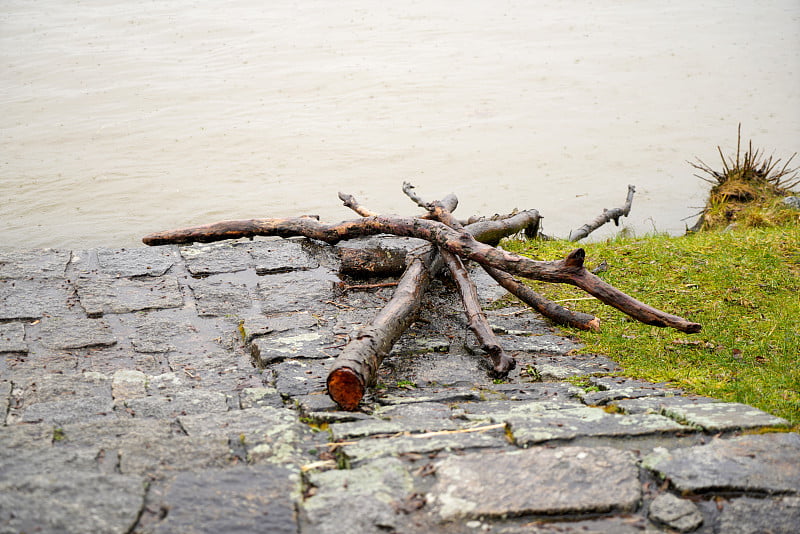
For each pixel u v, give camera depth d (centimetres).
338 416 400
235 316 593
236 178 1588
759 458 332
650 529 284
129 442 347
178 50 2461
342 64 2341
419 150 1738
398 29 2730
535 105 2019
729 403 409
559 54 2450
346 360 427
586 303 646
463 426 377
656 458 332
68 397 426
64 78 2184
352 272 689
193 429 370
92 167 1625
